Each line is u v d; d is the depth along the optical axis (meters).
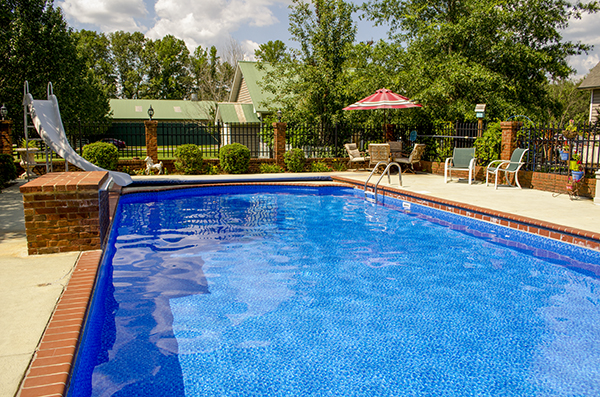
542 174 9.10
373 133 15.73
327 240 6.25
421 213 8.35
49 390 1.99
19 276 3.67
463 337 3.27
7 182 9.95
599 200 7.32
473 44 16.81
